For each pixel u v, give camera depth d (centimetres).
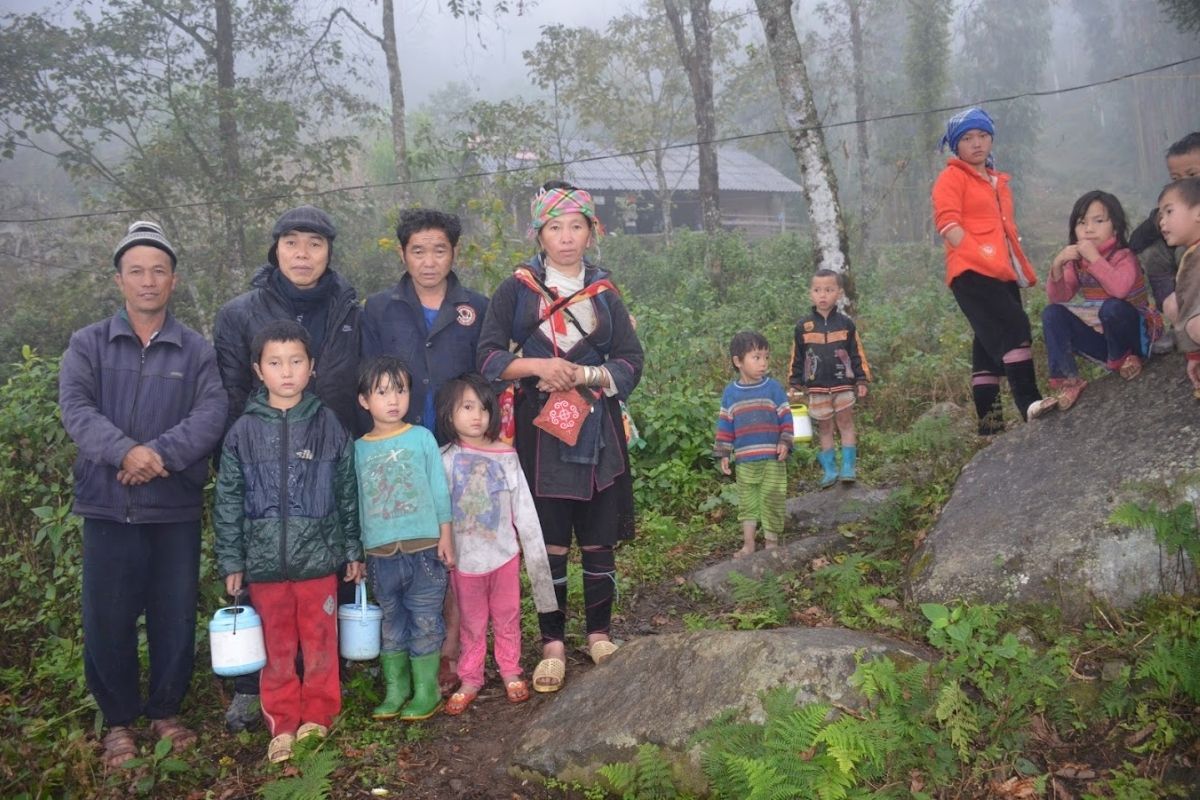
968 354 896
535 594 394
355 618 378
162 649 383
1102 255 425
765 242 2269
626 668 357
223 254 2111
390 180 3341
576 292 399
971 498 430
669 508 684
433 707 387
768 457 552
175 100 2117
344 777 347
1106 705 299
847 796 272
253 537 361
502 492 396
